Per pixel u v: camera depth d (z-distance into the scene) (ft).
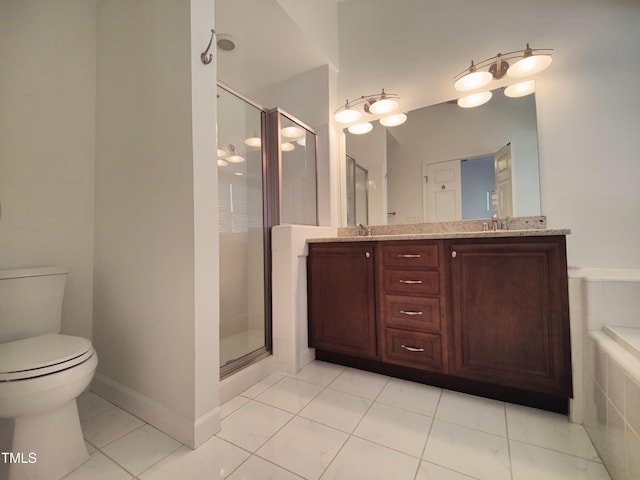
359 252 5.99
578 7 5.67
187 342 3.98
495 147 6.44
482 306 4.84
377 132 7.84
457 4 6.78
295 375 6.01
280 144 6.87
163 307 4.29
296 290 6.28
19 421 3.26
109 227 5.27
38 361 3.25
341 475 3.38
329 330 6.34
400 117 7.52
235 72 8.23
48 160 5.14
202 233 4.07
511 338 4.63
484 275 4.83
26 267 4.88
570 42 5.74
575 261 5.60
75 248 5.42
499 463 3.53
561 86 5.80
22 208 4.87
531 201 6.01
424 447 3.83
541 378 4.42
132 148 4.83
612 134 5.42
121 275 4.99
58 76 5.26
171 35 4.23
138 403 4.61
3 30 4.72
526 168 6.07
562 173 5.75
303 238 6.54
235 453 3.76
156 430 4.28
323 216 7.97
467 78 6.21
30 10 4.99
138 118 4.73
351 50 8.05
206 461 3.63
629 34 5.35
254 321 6.72
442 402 4.91
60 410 3.48
